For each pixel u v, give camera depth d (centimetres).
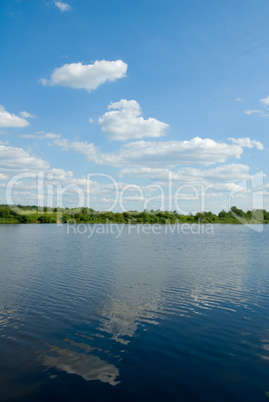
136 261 3725
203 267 3338
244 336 1483
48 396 988
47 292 2234
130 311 1838
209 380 1092
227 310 1878
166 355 1278
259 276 2853
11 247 5200
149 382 1077
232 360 1238
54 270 3073
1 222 15175
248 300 2089
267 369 1169
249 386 1057
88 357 1250
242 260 3894
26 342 1380
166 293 2242
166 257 4128
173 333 1511
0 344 1354
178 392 1020
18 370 1139
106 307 1905
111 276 2806
